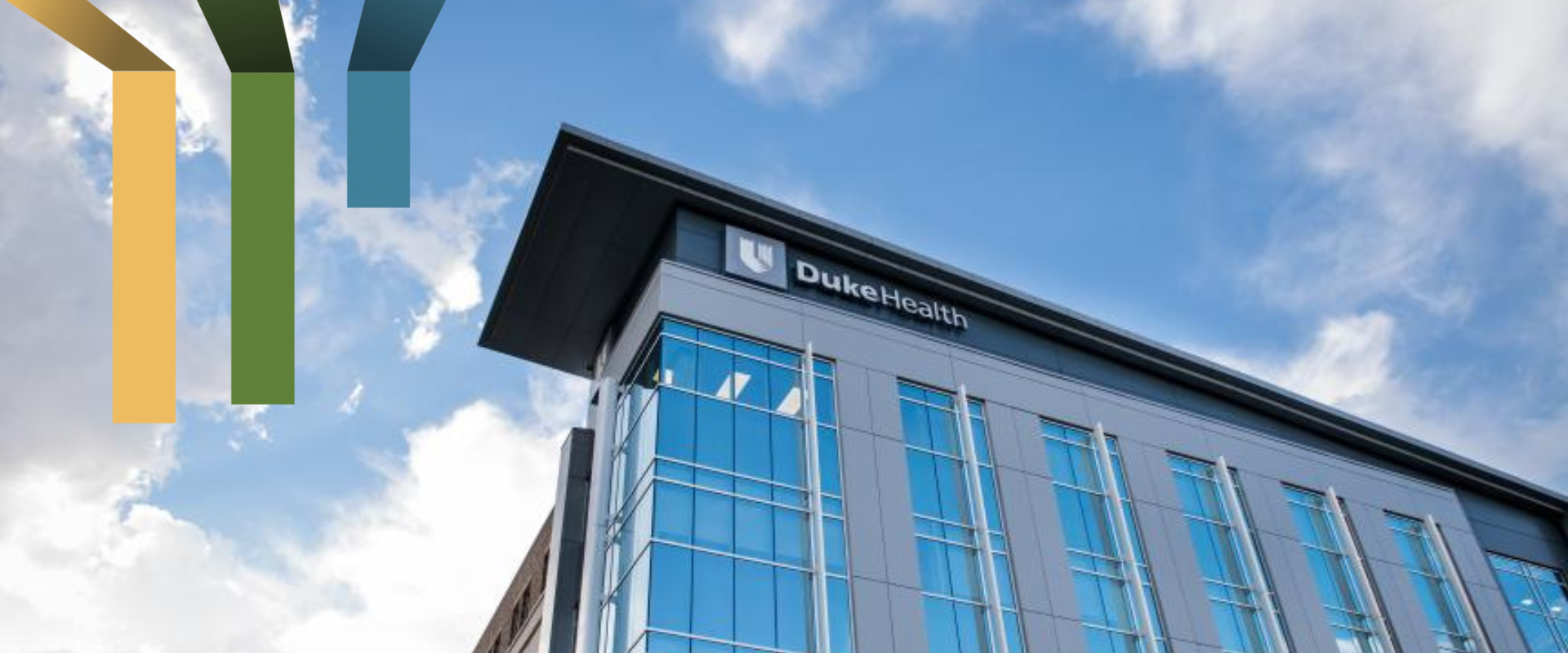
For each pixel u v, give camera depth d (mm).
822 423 29438
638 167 31422
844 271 34062
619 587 26297
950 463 30750
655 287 30375
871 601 26250
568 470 31484
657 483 26062
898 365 31859
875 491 28516
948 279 35281
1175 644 30109
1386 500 39781
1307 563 35281
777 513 27109
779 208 33062
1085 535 31469
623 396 30781
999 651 27219
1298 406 40938
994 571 28656
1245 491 35969
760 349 30125
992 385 33250
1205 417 37500
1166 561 32031
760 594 25406
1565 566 45344
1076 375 36531
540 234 32688
